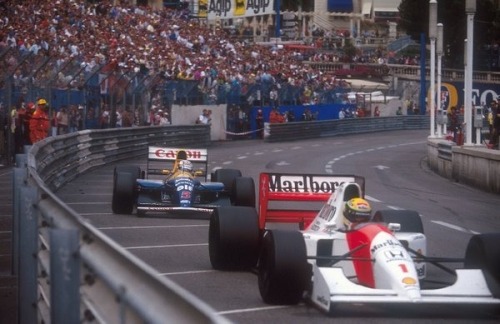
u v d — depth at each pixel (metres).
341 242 21.39
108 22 108.88
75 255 11.76
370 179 73.00
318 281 20.14
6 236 33.69
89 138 66.31
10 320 20.03
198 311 7.75
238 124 128.75
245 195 37.88
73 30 93.88
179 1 194.12
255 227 25.61
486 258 19.97
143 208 38.59
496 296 19.61
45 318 14.77
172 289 8.38
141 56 100.62
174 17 145.38
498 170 62.09
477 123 80.25
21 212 17.56
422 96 179.50
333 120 150.00
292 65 157.38
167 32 125.75
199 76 115.88
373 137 151.00
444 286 22.19
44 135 58.97
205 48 132.75
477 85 164.00
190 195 38.38
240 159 91.56
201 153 42.25
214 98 122.25
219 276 25.59
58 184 53.28
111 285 10.12
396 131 172.62
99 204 46.03
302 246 20.80
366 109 173.12
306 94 148.38
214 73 121.75
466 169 70.06
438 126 95.50
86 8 110.56
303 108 144.88
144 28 120.25
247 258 25.66
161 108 101.38
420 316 20.58
